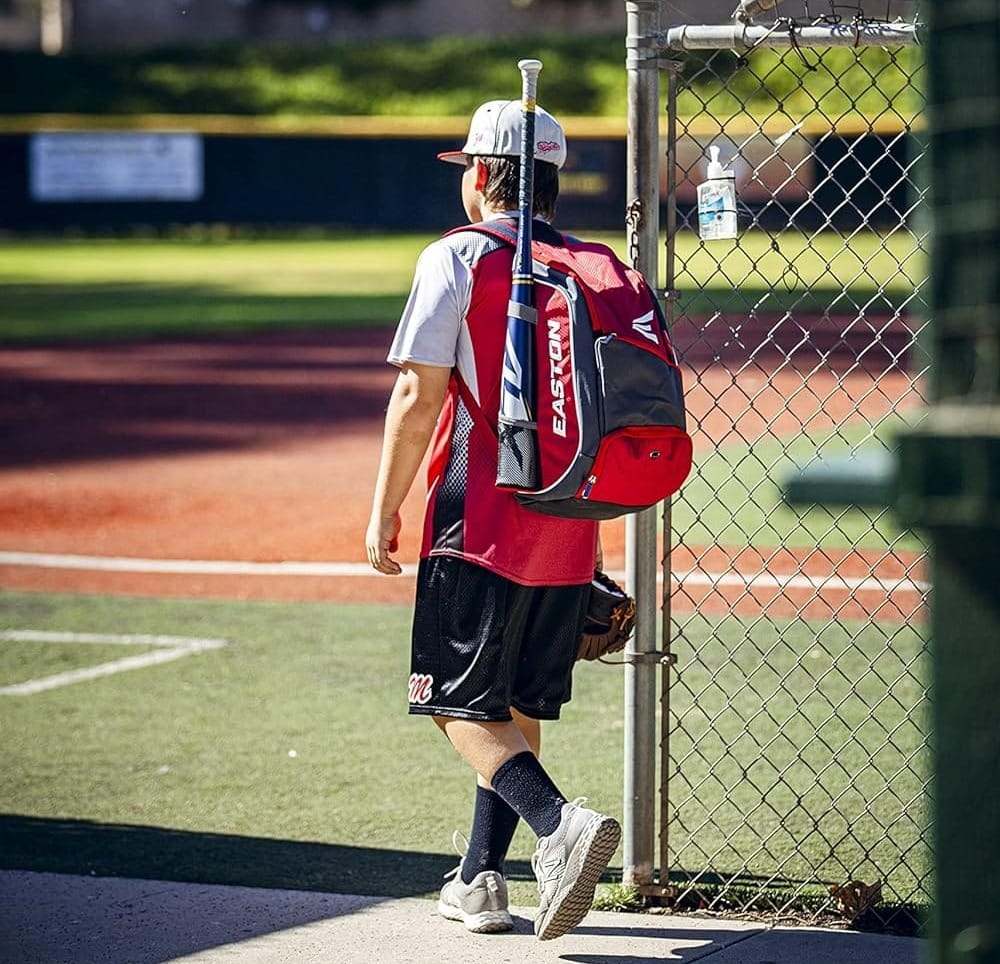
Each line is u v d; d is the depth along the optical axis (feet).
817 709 75.31
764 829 60.80
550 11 645.51
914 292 56.24
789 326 256.32
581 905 43.98
